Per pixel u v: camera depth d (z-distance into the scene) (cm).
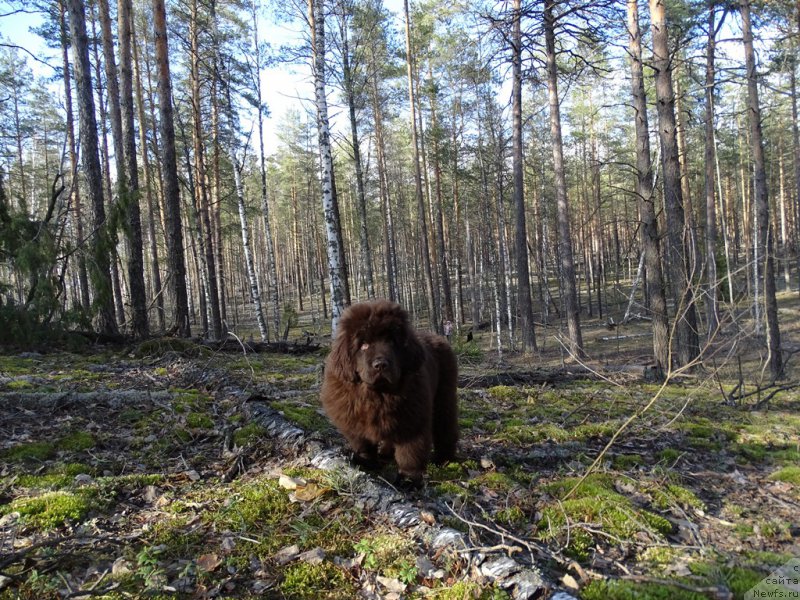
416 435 391
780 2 1368
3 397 547
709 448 543
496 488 402
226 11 2158
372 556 292
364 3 2072
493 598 254
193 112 2183
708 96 1761
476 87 2425
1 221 974
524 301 1906
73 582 265
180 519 331
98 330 1101
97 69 2248
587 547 319
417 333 473
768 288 1298
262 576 279
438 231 2869
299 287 4416
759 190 1391
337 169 3862
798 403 834
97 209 1139
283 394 664
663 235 1129
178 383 700
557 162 1767
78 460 426
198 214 2134
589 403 720
